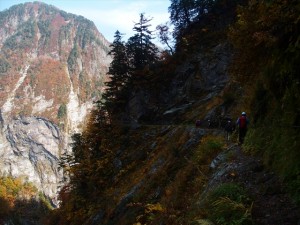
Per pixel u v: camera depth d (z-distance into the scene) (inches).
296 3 342.0
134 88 1882.4
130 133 1562.5
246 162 391.9
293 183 284.4
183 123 1286.9
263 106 455.5
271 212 274.7
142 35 2021.4
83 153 1743.4
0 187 6112.2
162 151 1041.5
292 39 364.2
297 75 344.2
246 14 512.1
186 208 486.3
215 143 595.8
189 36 1941.4
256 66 548.7
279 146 340.5
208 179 468.1
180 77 1715.1
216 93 1358.3
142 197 828.0
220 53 1547.7
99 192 1381.6
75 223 1365.7
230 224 274.8
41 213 5664.4
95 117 1845.5
